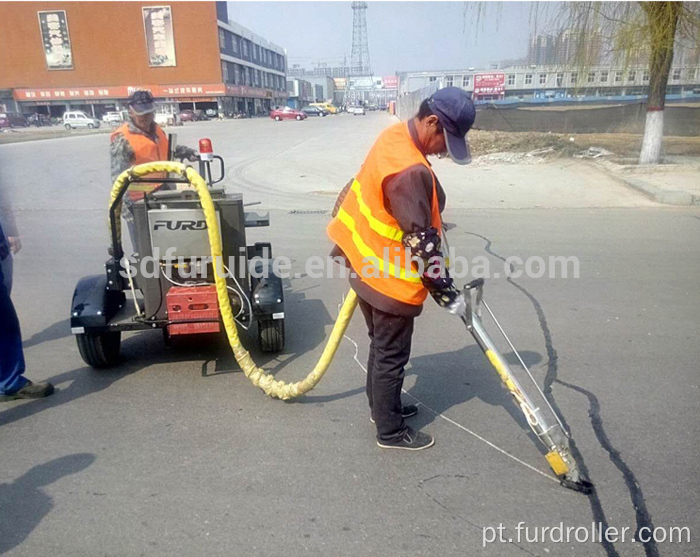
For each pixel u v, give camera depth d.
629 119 23.81
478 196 12.07
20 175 15.67
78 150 22.70
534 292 5.74
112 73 66.50
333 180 14.74
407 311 2.80
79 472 2.88
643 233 8.38
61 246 7.88
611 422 3.30
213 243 3.49
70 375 4.00
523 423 3.33
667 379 3.84
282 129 37.41
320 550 2.36
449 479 2.82
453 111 2.54
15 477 2.85
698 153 17.06
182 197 3.79
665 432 3.20
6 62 65.88
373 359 3.05
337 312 5.25
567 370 3.99
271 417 3.41
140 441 3.16
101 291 3.94
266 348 4.23
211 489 2.74
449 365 4.09
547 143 20.03
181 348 4.45
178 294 3.65
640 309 5.22
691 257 7.03
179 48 66.00
